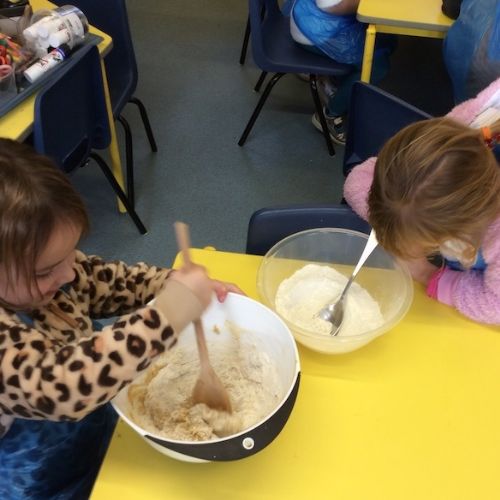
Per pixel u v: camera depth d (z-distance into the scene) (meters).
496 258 0.94
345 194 1.23
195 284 0.70
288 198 2.29
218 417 0.83
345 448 0.79
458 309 0.98
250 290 1.02
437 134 0.83
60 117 1.48
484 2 1.63
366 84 1.36
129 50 2.00
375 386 0.87
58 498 0.98
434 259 1.12
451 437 0.81
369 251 0.96
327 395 0.85
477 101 1.08
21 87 1.47
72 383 0.65
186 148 2.50
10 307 0.72
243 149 2.51
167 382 0.87
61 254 0.70
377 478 0.76
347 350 0.89
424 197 0.81
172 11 3.43
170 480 0.76
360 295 1.01
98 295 0.95
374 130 1.42
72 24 1.61
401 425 0.82
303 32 2.20
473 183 0.81
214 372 0.83
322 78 2.55
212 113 2.70
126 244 2.08
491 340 0.95
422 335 0.95
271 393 0.84
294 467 0.77
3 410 0.71
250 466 0.77
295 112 2.73
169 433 0.81
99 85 1.66
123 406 0.77
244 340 0.89
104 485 0.75
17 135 1.33
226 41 3.19
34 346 0.68
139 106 2.31
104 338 0.67
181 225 0.70
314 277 1.03
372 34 1.90
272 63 2.21
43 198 0.66
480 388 0.87
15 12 1.65
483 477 0.77
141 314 0.68
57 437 0.92
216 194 2.29
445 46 1.83
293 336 0.88
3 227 0.64
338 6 2.11
